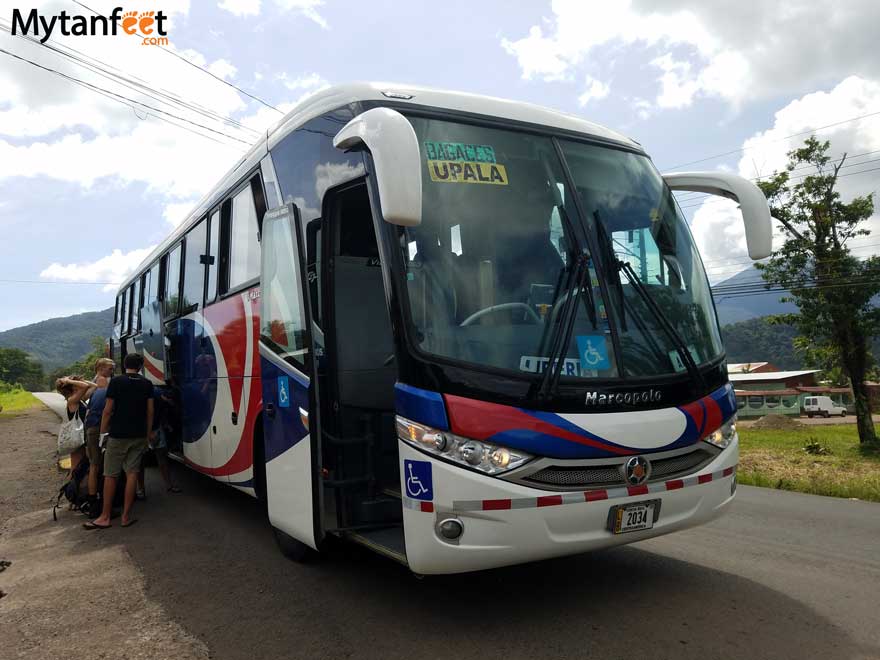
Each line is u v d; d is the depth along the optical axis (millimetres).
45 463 12234
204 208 7887
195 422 7910
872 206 26766
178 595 4863
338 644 3867
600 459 3738
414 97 4484
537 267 4109
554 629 3939
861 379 28312
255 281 6031
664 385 4035
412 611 4309
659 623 3992
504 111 4652
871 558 5363
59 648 4027
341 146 4000
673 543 5816
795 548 5668
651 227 4699
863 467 16297
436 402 3637
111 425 7090
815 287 27828
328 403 4699
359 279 5098
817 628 3904
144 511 7793
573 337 3898
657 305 4352
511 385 3666
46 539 6773
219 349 7027
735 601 4348
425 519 3633
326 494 4539
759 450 25562
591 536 3746
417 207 3494
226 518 7277
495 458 3568
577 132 4836
